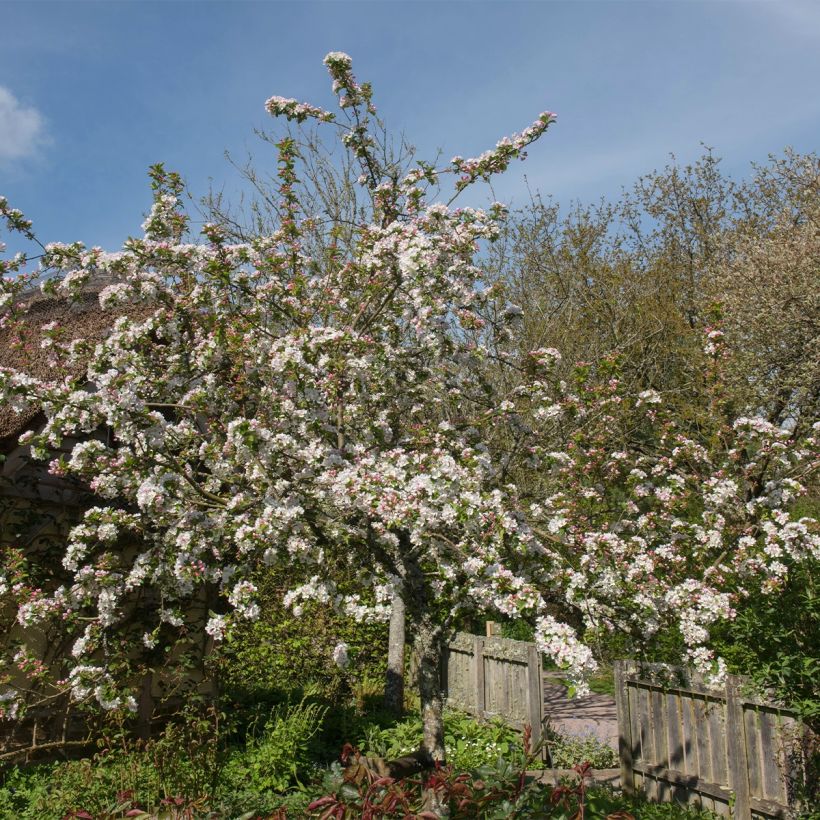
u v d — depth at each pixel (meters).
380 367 5.89
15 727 6.37
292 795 5.99
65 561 5.78
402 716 9.45
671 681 5.59
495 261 14.95
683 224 19.08
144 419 5.55
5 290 6.04
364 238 6.17
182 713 6.62
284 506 4.94
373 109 6.41
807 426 12.27
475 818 3.80
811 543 5.38
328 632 10.15
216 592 7.83
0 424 6.73
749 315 13.65
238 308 6.14
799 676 5.41
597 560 5.13
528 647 9.09
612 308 15.43
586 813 4.50
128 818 3.88
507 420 6.20
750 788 5.94
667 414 7.33
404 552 5.29
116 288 6.05
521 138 5.96
